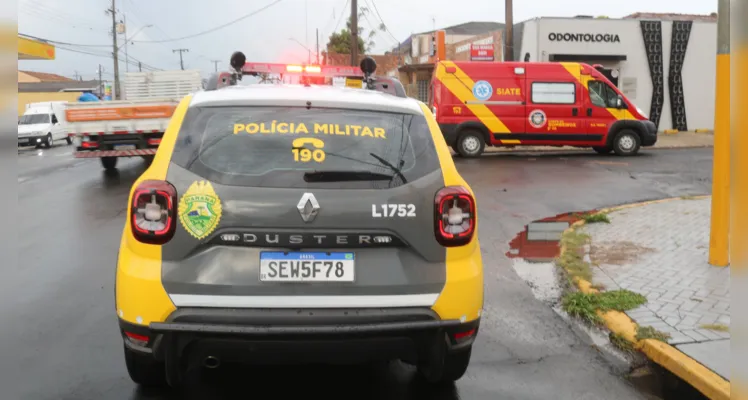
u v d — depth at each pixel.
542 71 17.14
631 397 3.72
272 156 3.05
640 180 12.90
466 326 3.09
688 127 27.31
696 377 3.80
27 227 8.51
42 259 6.71
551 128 17.19
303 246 2.91
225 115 3.21
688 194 11.35
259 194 2.93
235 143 3.09
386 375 3.83
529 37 26.25
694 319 4.72
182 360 2.88
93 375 3.76
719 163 6.09
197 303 2.86
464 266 3.11
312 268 2.92
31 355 4.06
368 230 2.96
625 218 8.88
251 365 3.89
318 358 2.89
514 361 4.19
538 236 7.97
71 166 17.03
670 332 4.46
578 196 11.06
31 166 17.16
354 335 2.84
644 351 4.30
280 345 2.82
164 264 2.89
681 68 26.92
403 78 38.34
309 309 2.89
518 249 7.31
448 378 3.62
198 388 3.58
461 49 33.94
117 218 9.20
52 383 3.64
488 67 17.09
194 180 2.96
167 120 14.34
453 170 3.24
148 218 2.91
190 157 3.03
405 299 2.97
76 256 6.86
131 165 16.88
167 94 20.19
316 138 3.13
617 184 12.38
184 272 2.87
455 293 3.03
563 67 17.17
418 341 2.96
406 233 3.01
